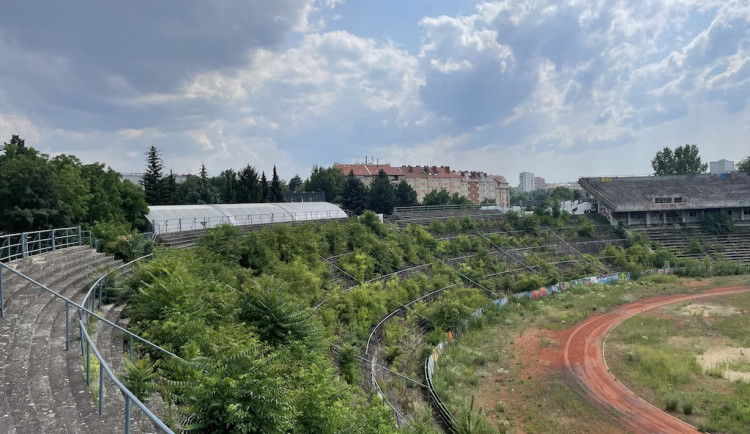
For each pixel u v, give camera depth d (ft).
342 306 98.68
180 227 129.18
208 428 32.27
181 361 37.47
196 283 62.54
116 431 28.30
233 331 51.88
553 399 85.46
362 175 440.04
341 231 148.15
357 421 43.27
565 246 215.31
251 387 33.47
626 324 130.82
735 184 265.13
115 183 120.67
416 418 70.44
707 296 161.58
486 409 81.46
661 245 224.53
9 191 85.40
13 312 43.14
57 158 112.98
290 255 116.47
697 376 93.40
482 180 616.80
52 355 37.37
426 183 513.86
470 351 106.63
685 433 72.43
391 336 100.94
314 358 56.90
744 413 75.46
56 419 28.25
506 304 147.95
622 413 79.51
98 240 85.66
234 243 102.22
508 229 222.69
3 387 30.58
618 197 256.93
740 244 225.97
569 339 119.34
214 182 295.28
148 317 52.70
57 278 58.90
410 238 176.76
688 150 380.37
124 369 38.91
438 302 126.62
